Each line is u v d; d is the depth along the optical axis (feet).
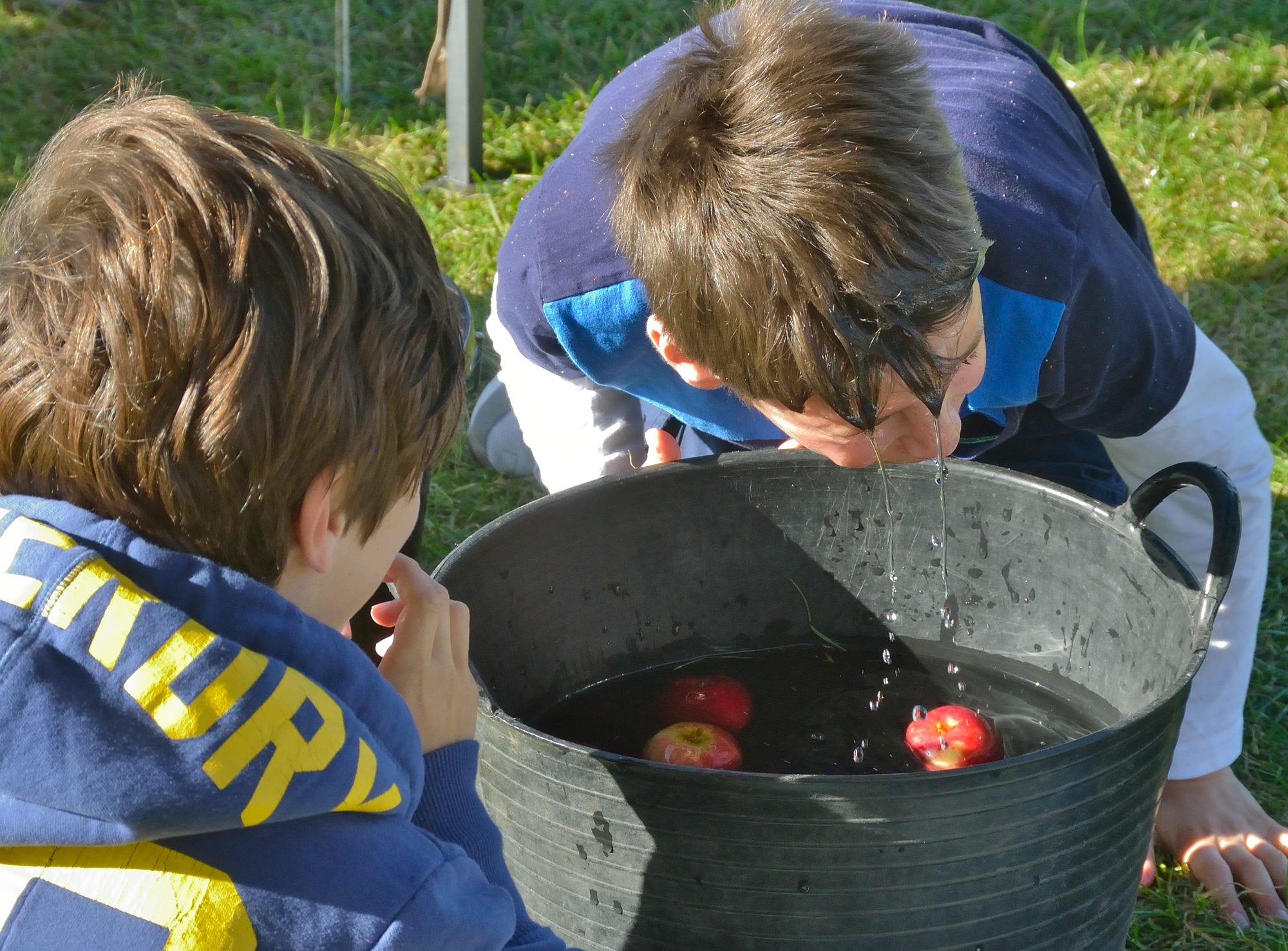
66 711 3.00
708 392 6.18
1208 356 6.27
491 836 4.19
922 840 4.01
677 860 4.21
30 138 13.71
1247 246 11.82
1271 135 13.37
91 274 3.13
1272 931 6.18
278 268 3.17
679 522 6.15
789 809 3.94
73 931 3.23
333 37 15.48
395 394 3.46
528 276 6.01
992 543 6.00
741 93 4.36
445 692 4.25
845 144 4.09
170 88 14.52
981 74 5.83
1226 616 6.44
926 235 4.02
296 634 3.30
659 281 4.44
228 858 3.26
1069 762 4.01
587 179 5.78
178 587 3.18
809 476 6.12
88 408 3.14
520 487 9.66
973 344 4.51
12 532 3.14
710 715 6.06
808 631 6.55
